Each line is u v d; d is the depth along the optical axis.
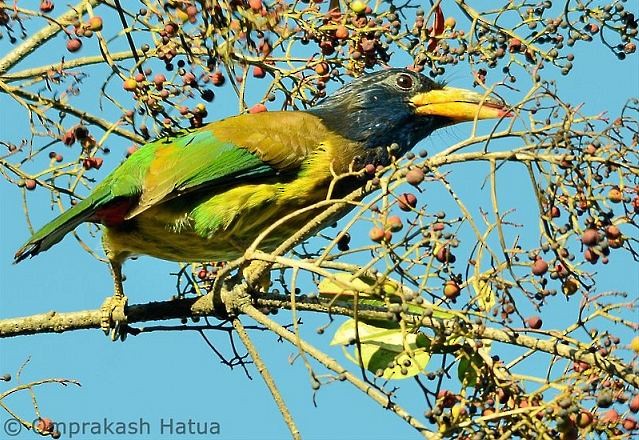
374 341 9.92
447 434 8.54
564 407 8.33
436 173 8.97
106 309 11.58
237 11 11.27
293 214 9.58
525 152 9.19
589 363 8.84
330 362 8.84
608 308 8.91
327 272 8.93
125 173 11.96
